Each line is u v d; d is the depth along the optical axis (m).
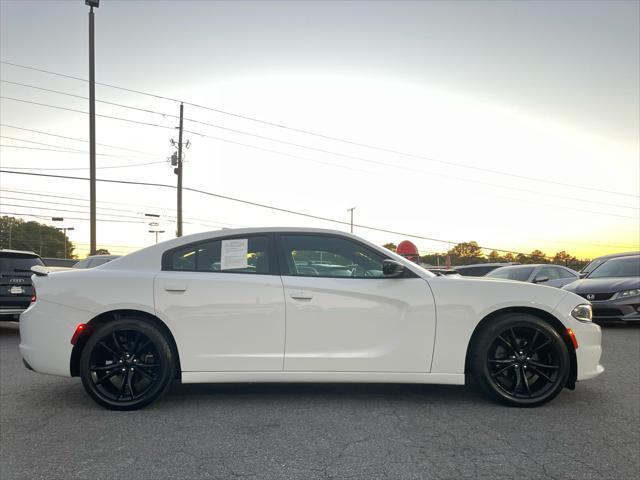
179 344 4.09
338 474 2.90
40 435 3.54
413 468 2.97
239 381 4.11
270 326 4.12
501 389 4.14
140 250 4.41
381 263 4.38
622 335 8.29
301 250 4.39
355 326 4.14
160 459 3.12
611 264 10.51
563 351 4.12
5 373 5.60
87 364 4.05
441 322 4.13
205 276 4.23
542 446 3.31
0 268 8.42
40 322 4.14
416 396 4.50
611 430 3.61
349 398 4.45
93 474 2.91
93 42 18.55
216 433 3.56
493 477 2.86
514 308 4.24
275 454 3.19
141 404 4.08
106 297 4.11
